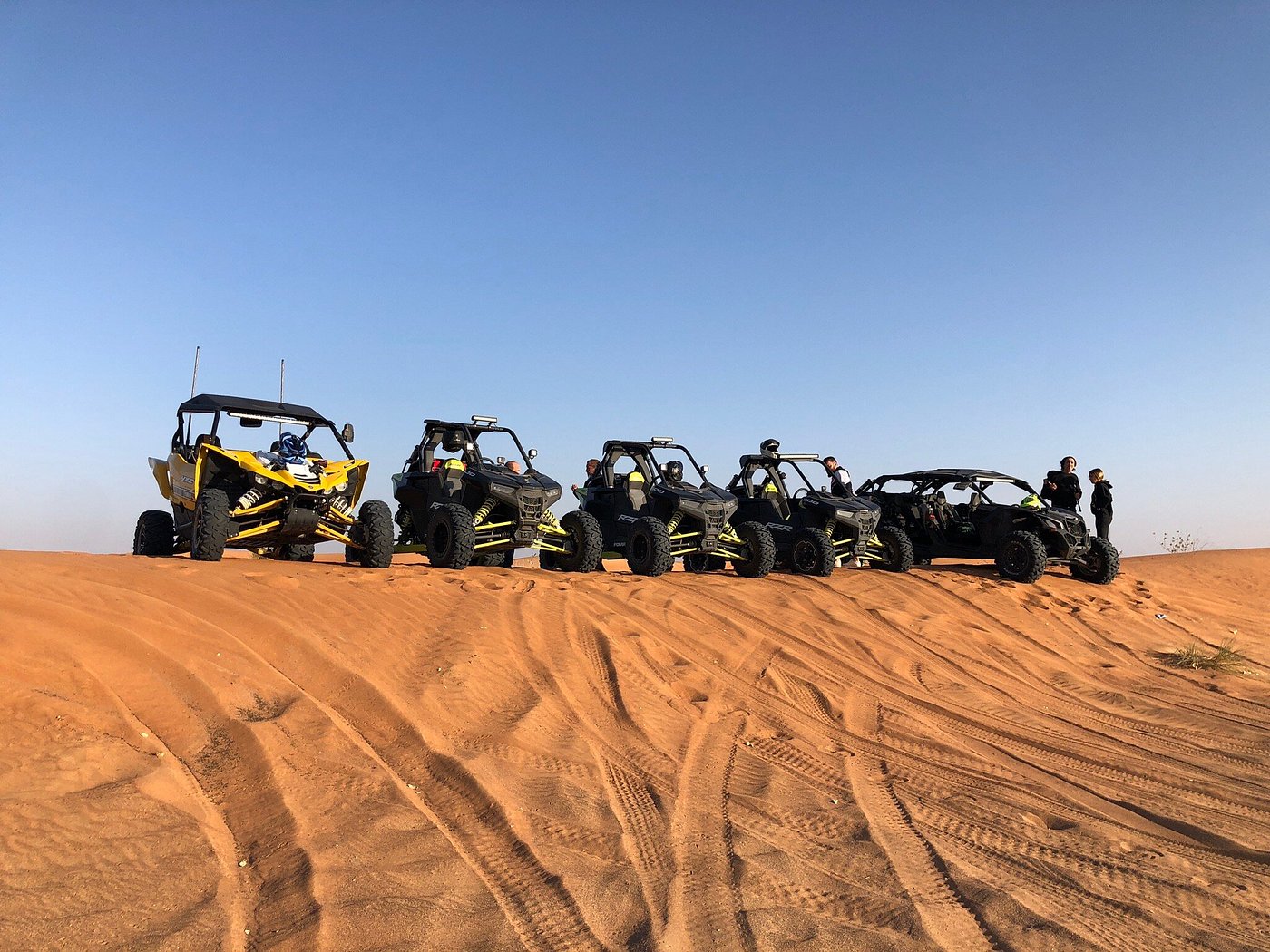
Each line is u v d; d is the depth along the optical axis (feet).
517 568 35.73
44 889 9.66
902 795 16.39
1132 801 17.01
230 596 20.81
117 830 11.23
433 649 20.92
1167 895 12.32
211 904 9.84
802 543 42.93
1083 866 13.30
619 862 12.16
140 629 17.19
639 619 27.04
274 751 14.26
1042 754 20.16
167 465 34.14
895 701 23.75
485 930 9.82
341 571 27.68
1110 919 11.34
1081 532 45.09
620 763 16.71
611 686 21.16
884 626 31.91
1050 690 27.22
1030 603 39.65
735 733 19.52
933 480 48.08
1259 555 57.57
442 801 13.67
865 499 46.19
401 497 39.65
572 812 13.82
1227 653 33.45
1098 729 22.93
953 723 22.33
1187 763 20.16
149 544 31.76
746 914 10.78
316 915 9.71
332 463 32.30
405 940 9.40
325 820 12.41
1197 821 15.92
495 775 14.87
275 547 36.73
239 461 30.32
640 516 39.73
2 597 16.79
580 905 10.64
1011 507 45.42
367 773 14.20
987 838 14.37
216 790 13.10
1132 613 40.14
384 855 11.50
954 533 47.78
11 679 14.34
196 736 14.49
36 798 11.56
